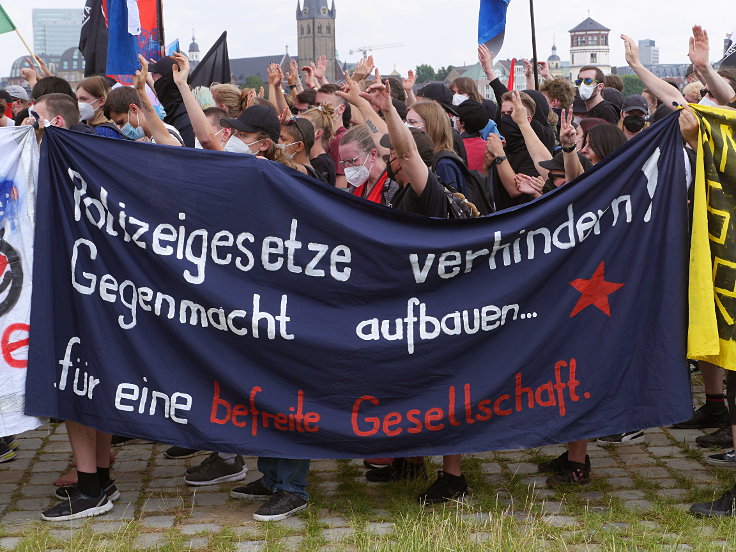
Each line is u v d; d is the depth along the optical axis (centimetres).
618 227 547
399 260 534
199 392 535
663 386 546
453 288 540
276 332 532
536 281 541
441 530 504
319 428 534
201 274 534
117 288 537
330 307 538
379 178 617
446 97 866
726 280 540
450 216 558
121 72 852
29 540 507
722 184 540
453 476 571
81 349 541
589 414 547
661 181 546
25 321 539
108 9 879
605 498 574
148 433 536
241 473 621
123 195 535
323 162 770
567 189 543
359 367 535
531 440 542
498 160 738
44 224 538
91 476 553
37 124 545
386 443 537
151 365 534
